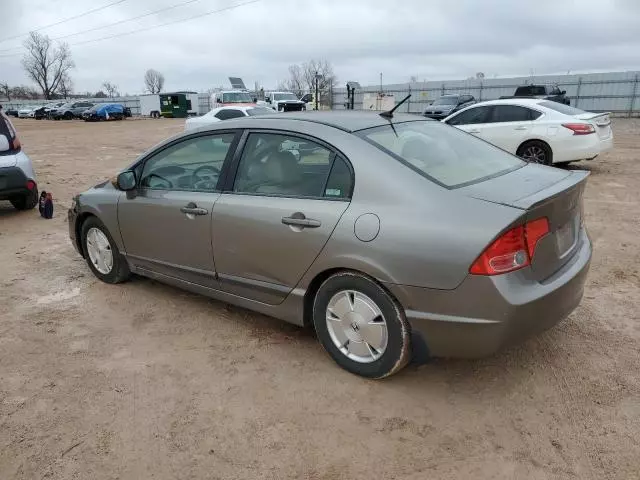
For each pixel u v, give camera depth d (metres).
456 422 2.81
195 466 2.54
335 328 3.26
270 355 3.54
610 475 2.41
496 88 38.34
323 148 3.25
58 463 2.57
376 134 3.29
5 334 3.92
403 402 2.98
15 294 4.71
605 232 6.33
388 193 2.92
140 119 50.19
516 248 2.63
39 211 8.10
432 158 3.21
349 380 3.21
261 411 2.94
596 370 3.24
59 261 5.65
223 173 3.72
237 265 3.62
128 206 4.35
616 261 5.23
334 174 3.16
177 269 4.12
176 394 3.12
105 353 3.62
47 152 18.09
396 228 2.81
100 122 43.56
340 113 3.73
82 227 5.02
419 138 3.46
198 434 2.76
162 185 4.17
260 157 3.55
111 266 4.80
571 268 3.00
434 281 2.71
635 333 3.69
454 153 3.41
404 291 2.82
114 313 4.27
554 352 3.45
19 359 3.55
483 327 2.65
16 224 7.39
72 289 4.81
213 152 3.83
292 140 3.41
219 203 3.65
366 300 3.04
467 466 2.49
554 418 2.81
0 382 3.27
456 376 3.22
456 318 2.71
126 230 4.44
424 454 2.58
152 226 4.17
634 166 11.72
